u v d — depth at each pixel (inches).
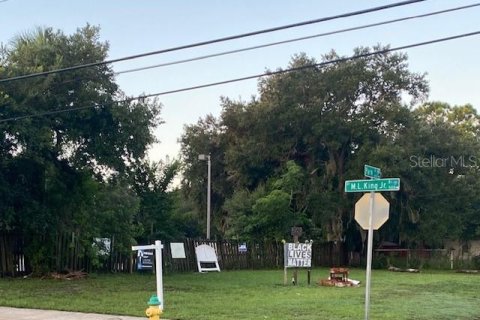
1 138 778.2
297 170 1387.8
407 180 1423.5
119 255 1008.9
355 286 825.5
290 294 693.9
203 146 1672.0
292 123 1465.3
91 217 936.9
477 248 1651.1
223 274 1048.2
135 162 920.3
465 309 574.9
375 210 450.0
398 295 706.2
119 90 862.5
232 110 1555.1
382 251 1502.2
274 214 1330.0
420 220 1462.8
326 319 489.1
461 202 1499.8
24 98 778.8
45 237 884.0
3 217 817.5
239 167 1526.8
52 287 734.5
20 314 513.3
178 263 1104.2
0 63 807.7
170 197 1508.4
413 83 1510.8
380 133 1450.5
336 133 1421.0
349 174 1395.2
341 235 1449.3
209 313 518.9
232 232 1338.6
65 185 895.1
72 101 821.2
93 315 509.4
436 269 1441.9
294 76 1457.9
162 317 494.9
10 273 876.6
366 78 1446.9
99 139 860.6
